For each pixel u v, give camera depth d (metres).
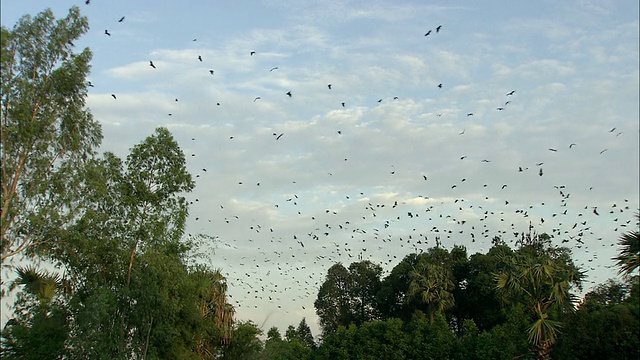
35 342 35.50
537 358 41.59
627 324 34.03
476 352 46.03
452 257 77.75
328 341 56.84
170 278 39.56
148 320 38.22
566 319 39.12
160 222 39.19
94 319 34.84
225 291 49.53
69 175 35.22
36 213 33.75
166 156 40.41
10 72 34.56
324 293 88.88
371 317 86.31
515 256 46.03
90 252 37.31
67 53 36.09
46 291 38.88
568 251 66.62
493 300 66.38
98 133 37.44
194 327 44.12
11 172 34.16
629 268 32.72
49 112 35.22
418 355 51.38
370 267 89.00
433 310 66.56
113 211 38.91
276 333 79.94
